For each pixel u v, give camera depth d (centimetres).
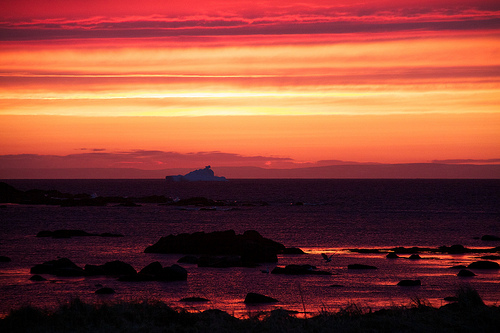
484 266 10362
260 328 4103
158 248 12656
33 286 8138
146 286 8325
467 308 4616
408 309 4859
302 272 9744
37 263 10569
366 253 12788
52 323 4066
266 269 10119
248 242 11844
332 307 6594
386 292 7962
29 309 4241
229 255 12050
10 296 7325
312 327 4091
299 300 7300
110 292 7650
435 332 3931
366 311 5678
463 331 3966
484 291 8006
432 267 10612
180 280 8900
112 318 4216
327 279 9181
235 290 8069
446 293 7856
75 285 8281
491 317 4128
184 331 4022
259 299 7050
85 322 4069
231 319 4447
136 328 3938
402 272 9981
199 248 12469
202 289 8119
